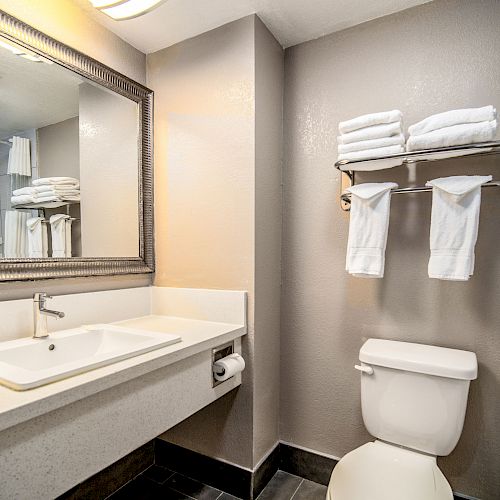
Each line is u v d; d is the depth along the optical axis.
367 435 1.59
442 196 1.28
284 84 1.78
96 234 1.54
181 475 1.73
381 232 1.38
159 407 1.11
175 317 1.72
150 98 1.78
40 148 1.34
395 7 1.50
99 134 1.54
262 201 1.59
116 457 0.97
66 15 1.43
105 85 1.56
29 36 1.27
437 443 1.26
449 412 1.24
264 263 1.62
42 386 0.83
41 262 1.32
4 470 0.73
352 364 1.62
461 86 1.41
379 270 1.38
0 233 1.21
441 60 1.45
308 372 1.72
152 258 1.80
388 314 1.55
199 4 1.45
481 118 1.19
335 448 1.66
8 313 1.22
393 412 1.32
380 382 1.35
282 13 1.52
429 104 1.47
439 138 1.23
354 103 1.62
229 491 1.60
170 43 1.72
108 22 1.56
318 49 1.70
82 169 1.49
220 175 1.61
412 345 1.45
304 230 1.73
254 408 1.55
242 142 1.55
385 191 1.38
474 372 1.21
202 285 1.66
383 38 1.56
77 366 0.92
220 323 1.58
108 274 1.57
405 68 1.51
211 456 1.66
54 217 1.38
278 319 1.76
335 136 1.66
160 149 1.78
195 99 1.67
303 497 1.57
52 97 1.37
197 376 1.28
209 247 1.64
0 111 1.22
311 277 1.71
